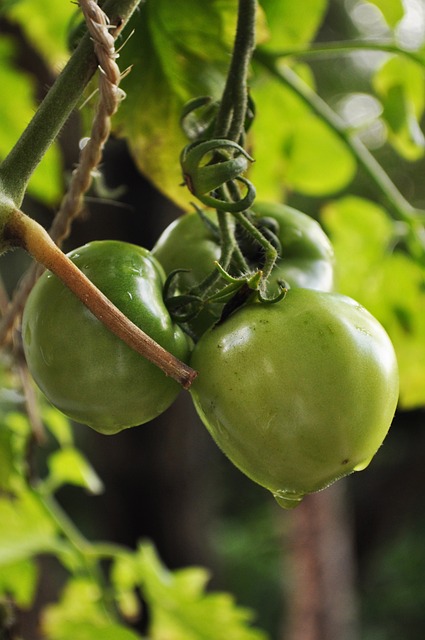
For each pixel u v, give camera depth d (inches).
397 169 118.3
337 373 19.9
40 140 19.7
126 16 20.5
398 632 119.3
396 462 130.3
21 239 19.4
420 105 33.8
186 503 70.5
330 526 67.1
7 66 35.8
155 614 38.6
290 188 35.2
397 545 128.4
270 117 33.2
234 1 25.6
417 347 36.7
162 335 20.7
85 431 95.3
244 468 20.6
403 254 35.9
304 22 30.4
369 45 29.6
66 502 124.2
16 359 29.7
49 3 35.6
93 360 20.5
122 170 53.1
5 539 34.2
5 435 32.7
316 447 20.0
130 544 71.1
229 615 38.2
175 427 67.2
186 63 26.0
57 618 36.5
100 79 20.4
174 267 22.7
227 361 20.2
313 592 66.5
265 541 126.3
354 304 20.7
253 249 22.8
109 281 20.7
